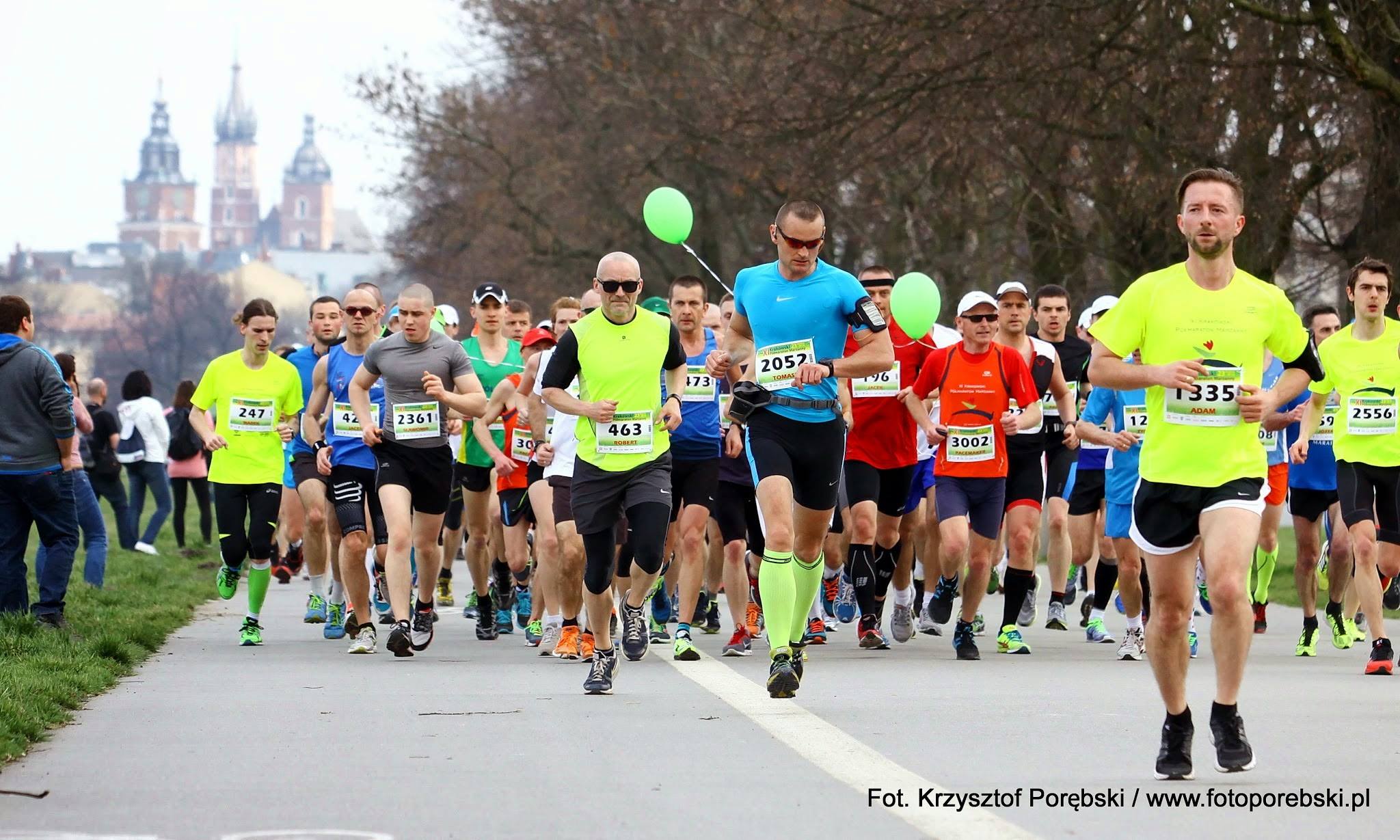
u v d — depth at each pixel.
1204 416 19.47
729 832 16.84
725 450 35.53
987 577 34.75
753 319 26.17
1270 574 42.03
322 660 33.97
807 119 75.19
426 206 132.12
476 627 42.38
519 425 38.81
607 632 28.23
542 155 120.75
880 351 25.52
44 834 16.83
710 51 102.50
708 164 96.12
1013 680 30.23
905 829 16.98
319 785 19.42
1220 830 17.06
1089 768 20.39
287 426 37.41
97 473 69.56
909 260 96.81
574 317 40.16
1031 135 72.94
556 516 33.72
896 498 37.16
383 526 37.62
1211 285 19.73
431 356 34.12
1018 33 68.38
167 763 20.95
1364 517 33.06
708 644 38.38
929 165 78.56
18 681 26.41
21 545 35.69
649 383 28.31
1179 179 69.25
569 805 18.17
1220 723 19.75
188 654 35.12
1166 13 66.81
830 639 39.97
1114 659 34.97
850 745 22.16
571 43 112.75
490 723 24.31
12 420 35.03
